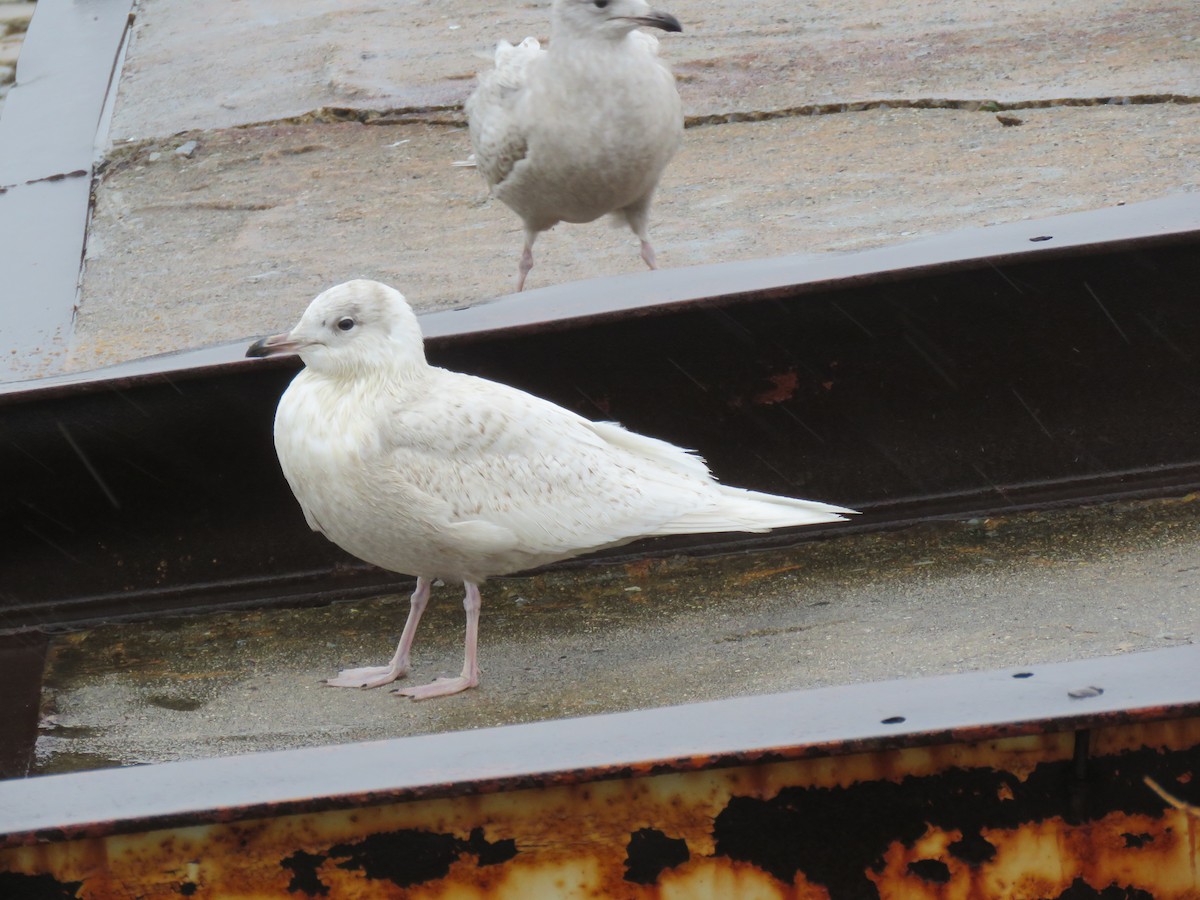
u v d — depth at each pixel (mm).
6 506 7797
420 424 6738
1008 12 17938
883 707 4211
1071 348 7934
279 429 6984
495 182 11281
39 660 7570
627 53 10484
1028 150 13641
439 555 6906
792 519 7012
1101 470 8164
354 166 15422
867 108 15375
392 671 7184
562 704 6703
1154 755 4199
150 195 15117
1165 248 7582
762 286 7570
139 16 21953
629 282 8008
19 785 4293
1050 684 4223
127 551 8000
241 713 6914
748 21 18812
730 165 14352
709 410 7926
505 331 7527
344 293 6820
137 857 4199
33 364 11562
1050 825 4258
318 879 4270
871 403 8016
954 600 7281
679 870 4305
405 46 18984
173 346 11516
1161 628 6727
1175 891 4316
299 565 8164
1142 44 16141
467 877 4293
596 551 8188
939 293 7703
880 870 4305
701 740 4152
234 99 17516
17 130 17609
